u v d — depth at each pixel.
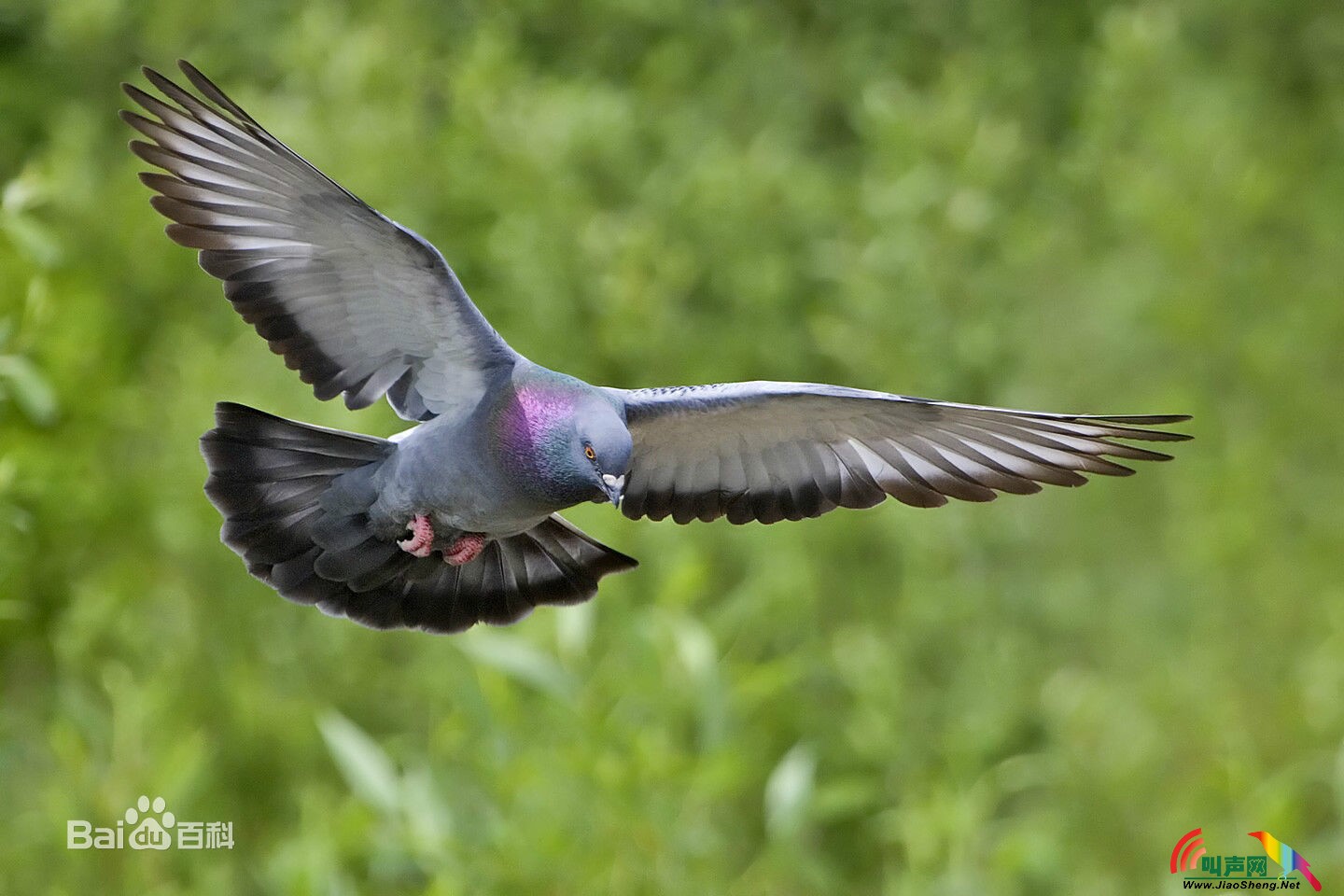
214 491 7.35
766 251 14.42
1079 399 15.09
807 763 9.68
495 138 13.67
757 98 16.39
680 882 9.38
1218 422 15.21
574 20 16.22
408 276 7.21
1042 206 15.95
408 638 12.07
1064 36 17.98
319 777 11.53
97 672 11.13
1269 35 18.39
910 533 13.86
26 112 14.18
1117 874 12.43
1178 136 15.60
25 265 10.30
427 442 7.38
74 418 11.25
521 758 9.39
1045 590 14.27
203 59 14.47
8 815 10.51
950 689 13.34
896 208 14.27
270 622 11.74
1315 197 17.19
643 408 7.69
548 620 10.90
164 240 13.13
